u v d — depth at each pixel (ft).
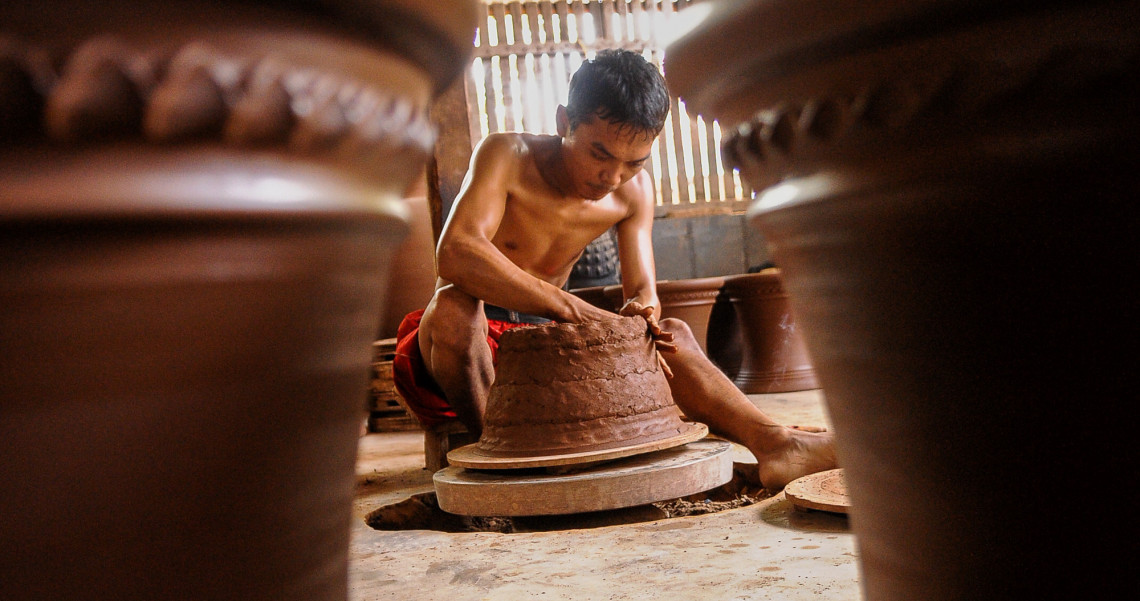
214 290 1.16
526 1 30.01
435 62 1.48
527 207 8.44
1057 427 1.45
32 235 1.01
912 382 1.60
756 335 16.55
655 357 7.14
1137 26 1.23
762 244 29.09
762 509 6.11
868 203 1.54
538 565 5.09
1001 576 1.57
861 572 2.02
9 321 1.02
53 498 1.10
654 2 30.42
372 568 5.32
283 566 1.36
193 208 1.10
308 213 1.23
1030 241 1.39
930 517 1.66
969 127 1.38
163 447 1.16
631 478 6.25
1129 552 1.45
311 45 1.21
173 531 1.19
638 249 9.03
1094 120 1.30
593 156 7.38
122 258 1.07
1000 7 1.30
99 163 1.04
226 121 1.11
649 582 4.55
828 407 1.96
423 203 18.43
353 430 1.55
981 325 1.47
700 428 7.18
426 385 9.43
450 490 6.64
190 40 1.09
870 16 1.39
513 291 7.59
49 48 0.99
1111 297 1.37
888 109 1.43
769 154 1.71
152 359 1.12
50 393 1.07
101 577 1.14
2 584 1.09
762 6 1.54
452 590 4.72
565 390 6.62
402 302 18.33
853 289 1.65
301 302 1.29
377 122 1.33
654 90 7.12
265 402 1.27
